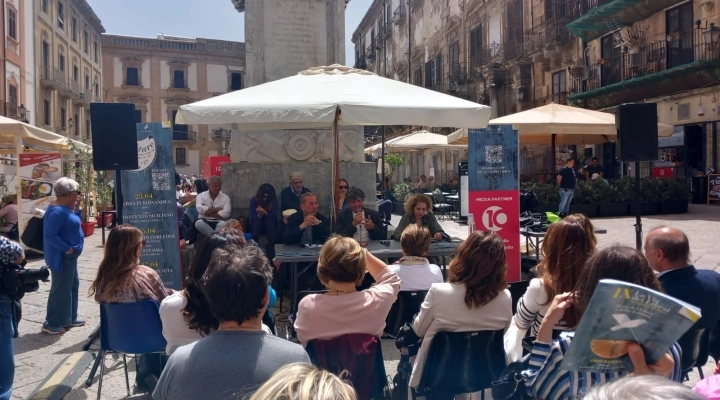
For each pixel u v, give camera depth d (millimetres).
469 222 5883
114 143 4977
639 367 1604
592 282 2059
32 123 28672
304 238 6023
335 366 2775
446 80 32062
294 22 8656
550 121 9578
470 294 2926
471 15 28859
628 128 5586
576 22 20141
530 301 2883
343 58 8766
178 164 50969
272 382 1097
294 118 4848
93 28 42219
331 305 2832
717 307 2842
